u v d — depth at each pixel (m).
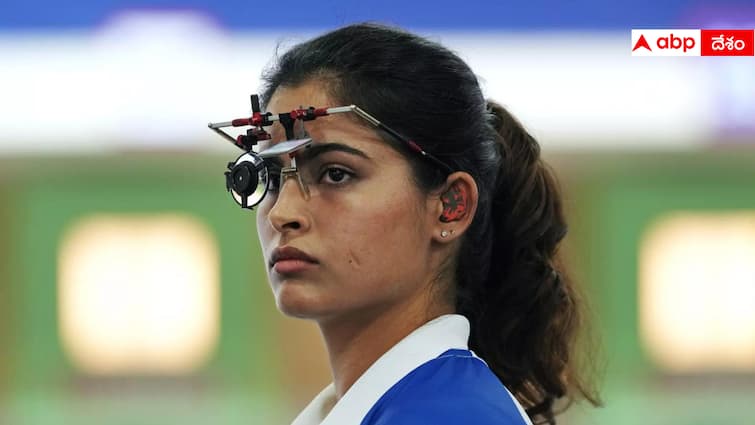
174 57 11.88
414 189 2.95
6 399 14.06
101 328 14.25
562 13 11.52
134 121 12.02
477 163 3.13
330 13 11.60
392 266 2.91
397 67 2.97
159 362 14.27
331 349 3.14
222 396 14.27
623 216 13.85
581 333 4.06
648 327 14.09
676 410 14.00
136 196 14.10
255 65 11.77
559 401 4.33
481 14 11.41
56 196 14.01
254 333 14.27
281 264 2.88
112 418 14.19
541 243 3.59
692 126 11.80
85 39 11.90
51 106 11.98
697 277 14.09
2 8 11.80
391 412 2.76
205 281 14.28
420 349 2.93
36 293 14.10
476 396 2.76
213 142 12.17
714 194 13.93
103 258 14.20
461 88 3.07
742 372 14.16
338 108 2.87
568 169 13.33
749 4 10.98
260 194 2.98
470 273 3.26
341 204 2.88
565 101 11.66
